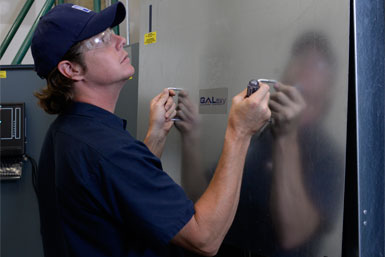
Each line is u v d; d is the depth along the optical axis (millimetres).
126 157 620
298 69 642
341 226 582
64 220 669
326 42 598
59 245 713
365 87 598
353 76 587
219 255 1048
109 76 730
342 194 579
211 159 826
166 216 610
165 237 602
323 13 602
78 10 727
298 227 648
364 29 591
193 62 868
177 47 918
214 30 811
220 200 652
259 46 711
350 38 583
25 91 1689
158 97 951
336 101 585
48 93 765
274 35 682
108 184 605
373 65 609
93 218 636
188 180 893
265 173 710
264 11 701
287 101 663
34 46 725
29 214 1679
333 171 592
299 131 645
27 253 1681
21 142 1652
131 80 1400
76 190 627
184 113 902
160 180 640
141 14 1052
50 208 737
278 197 684
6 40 1921
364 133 600
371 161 612
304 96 635
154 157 670
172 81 938
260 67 711
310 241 629
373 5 606
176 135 932
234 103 703
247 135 690
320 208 613
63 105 779
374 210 618
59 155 676
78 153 637
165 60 960
